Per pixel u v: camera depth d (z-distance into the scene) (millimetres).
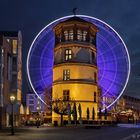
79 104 91750
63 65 96875
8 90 83375
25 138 38062
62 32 99188
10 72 86125
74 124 88938
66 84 95750
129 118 145250
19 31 95562
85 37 99062
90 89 96500
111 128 77250
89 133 50656
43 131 56812
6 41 79812
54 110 91375
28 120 103250
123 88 95125
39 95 94875
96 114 97438
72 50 97250
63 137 39938
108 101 97250
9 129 66312
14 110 51750
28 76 92562
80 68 96312
